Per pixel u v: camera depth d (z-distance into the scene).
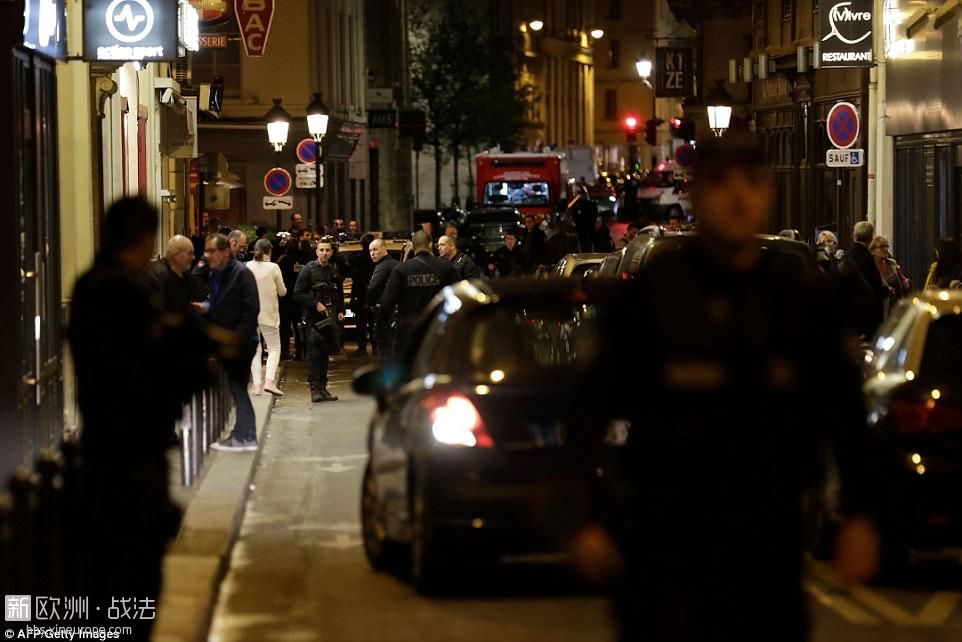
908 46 77.31
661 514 13.38
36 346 35.97
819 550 28.84
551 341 26.80
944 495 25.95
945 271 50.00
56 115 39.59
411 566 28.89
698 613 13.25
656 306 13.45
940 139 73.31
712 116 90.31
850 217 97.88
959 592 26.88
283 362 78.31
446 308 27.61
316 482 40.50
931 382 26.44
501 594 26.81
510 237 94.25
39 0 35.75
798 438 13.45
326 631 24.45
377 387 28.97
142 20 43.44
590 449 24.78
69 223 46.28
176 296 39.91
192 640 22.05
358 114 161.00
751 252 13.53
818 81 106.62
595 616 25.09
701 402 13.38
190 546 29.28
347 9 154.75
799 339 13.45
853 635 23.80
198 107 97.50
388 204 183.50
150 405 19.39
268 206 104.31
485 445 25.27
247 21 107.56
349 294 83.00
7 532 16.81
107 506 19.45
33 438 35.38
